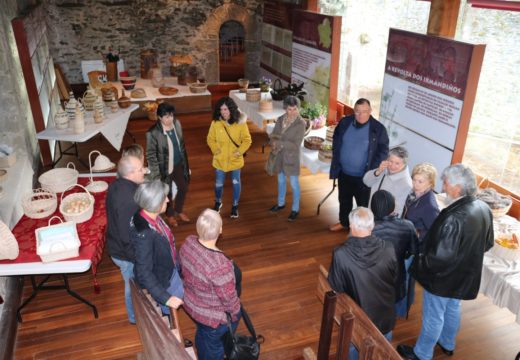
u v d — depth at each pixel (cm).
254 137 793
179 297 285
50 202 402
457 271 274
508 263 327
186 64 977
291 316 375
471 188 266
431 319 298
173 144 451
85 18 946
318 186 614
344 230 509
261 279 421
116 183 307
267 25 976
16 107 517
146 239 262
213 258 251
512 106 430
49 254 325
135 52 1007
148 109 840
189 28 1015
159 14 984
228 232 499
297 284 415
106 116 637
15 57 553
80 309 381
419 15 546
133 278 275
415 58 474
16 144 531
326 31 641
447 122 439
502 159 449
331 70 643
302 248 472
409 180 354
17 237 364
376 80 646
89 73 867
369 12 637
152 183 267
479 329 362
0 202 418
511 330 361
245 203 565
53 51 952
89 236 366
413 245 283
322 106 655
